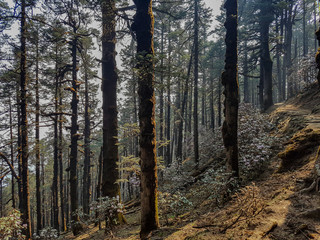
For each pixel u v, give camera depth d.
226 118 6.81
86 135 19.23
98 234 8.91
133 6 7.84
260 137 9.02
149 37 6.00
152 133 5.79
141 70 5.42
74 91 13.48
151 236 5.19
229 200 6.03
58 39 11.73
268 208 3.97
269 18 16.34
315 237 2.71
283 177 5.63
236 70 6.84
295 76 17.78
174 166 12.01
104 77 9.95
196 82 14.84
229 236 3.56
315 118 8.56
